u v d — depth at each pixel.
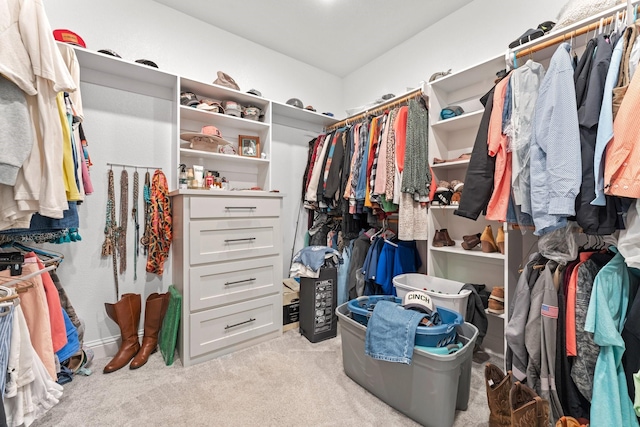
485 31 1.98
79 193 1.34
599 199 1.01
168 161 2.13
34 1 0.99
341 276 2.49
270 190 2.43
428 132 2.04
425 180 2.00
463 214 1.51
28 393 0.95
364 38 2.52
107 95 1.90
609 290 1.06
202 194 1.77
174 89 2.04
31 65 0.98
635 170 0.91
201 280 1.78
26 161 1.00
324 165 2.59
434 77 2.06
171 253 2.11
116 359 1.70
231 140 2.45
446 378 1.14
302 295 2.16
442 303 1.66
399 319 1.29
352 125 2.53
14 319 0.90
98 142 1.87
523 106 1.32
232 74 2.45
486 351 1.90
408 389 1.26
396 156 1.98
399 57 2.60
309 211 2.95
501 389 1.13
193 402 1.37
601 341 1.01
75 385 1.50
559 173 1.08
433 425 1.18
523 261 1.70
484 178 1.46
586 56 1.13
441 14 2.20
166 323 1.84
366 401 1.38
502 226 1.70
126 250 1.97
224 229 1.87
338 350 1.91
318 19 2.27
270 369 1.67
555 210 1.08
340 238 2.69
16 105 0.95
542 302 1.21
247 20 2.28
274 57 2.71
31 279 1.10
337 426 1.22
